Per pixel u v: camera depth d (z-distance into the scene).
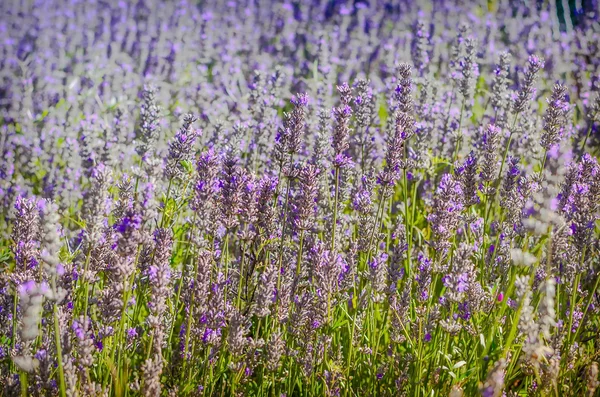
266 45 13.27
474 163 4.80
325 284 3.89
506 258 4.57
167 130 7.73
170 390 3.91
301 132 4.30
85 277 3.69
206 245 4.19
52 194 6.54
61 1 14.97
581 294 4.53
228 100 8.73
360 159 6.17
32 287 3.21
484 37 11.30
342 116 4.10
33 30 13.25
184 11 13.88
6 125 8.85
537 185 4.70
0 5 14.34
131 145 7.29
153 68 10.92
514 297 4.58
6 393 3.50
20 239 3.94
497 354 4.02
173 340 4.62
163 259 4.01
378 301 4.24
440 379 4.14
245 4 15.14
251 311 4.22
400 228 5.22
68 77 10.62
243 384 4.12
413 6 13.62
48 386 3.44
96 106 9.02
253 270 4.34
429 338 3.99
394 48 10.77
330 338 4.01
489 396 3.21
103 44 12.00
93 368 4.04
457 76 7.39
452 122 7.06
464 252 3.86
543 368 3.71
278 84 6.95
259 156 6.34
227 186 4.03
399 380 4.02
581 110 7.96
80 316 3.94
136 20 15.03
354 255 4.50
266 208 4.18
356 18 14.44
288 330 4.03
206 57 11.61
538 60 5.16
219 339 3.99
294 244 4.86
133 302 4.07
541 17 10.91
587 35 9.72
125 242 3.56
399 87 4.81
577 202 4.21
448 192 4.26
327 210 5.28
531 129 6.44
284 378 4.21
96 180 3.63
